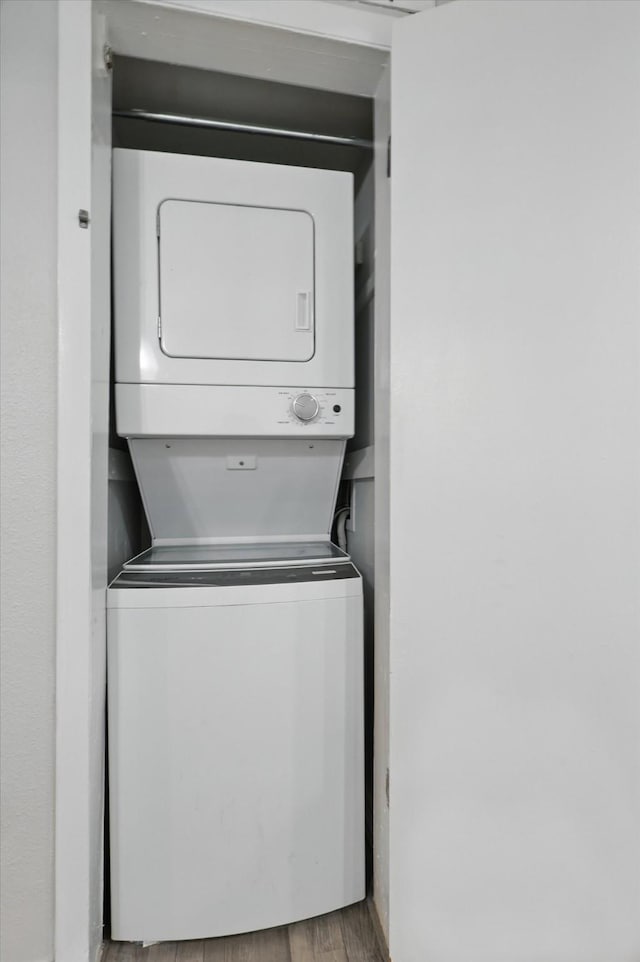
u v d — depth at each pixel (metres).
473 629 1.14
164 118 1.44
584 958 1.10
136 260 1.35
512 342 1.12
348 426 1.50
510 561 1.12
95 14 1.11
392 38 1.16
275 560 1.44
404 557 1.16
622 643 1.09
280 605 1.26
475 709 1.13
